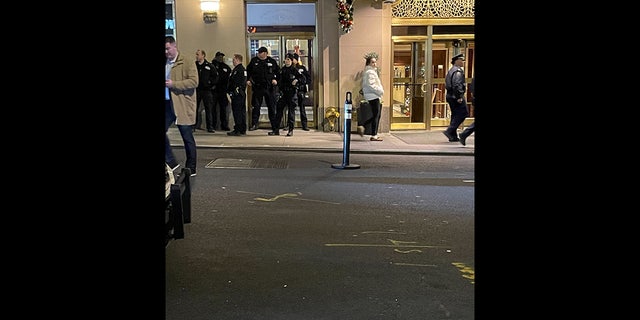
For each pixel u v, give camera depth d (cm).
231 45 1516
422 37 1567
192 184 898
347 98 1055
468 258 579
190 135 927
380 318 441
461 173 1035
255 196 831
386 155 1234
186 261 561
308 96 1596
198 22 1505
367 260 571
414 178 982
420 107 1605
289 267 549
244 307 458
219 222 695
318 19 1516
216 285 502
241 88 1422
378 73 1495
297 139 1395
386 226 691
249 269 542
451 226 694
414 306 464
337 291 493
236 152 1224
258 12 1553
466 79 1608
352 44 1497
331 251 596
